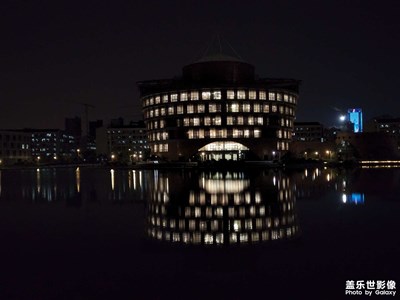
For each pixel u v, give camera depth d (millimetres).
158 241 16062
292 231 17531
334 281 10742
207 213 23141
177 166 110562
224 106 118562
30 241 16547
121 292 10227
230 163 101562
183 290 10281
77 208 27484
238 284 10656
